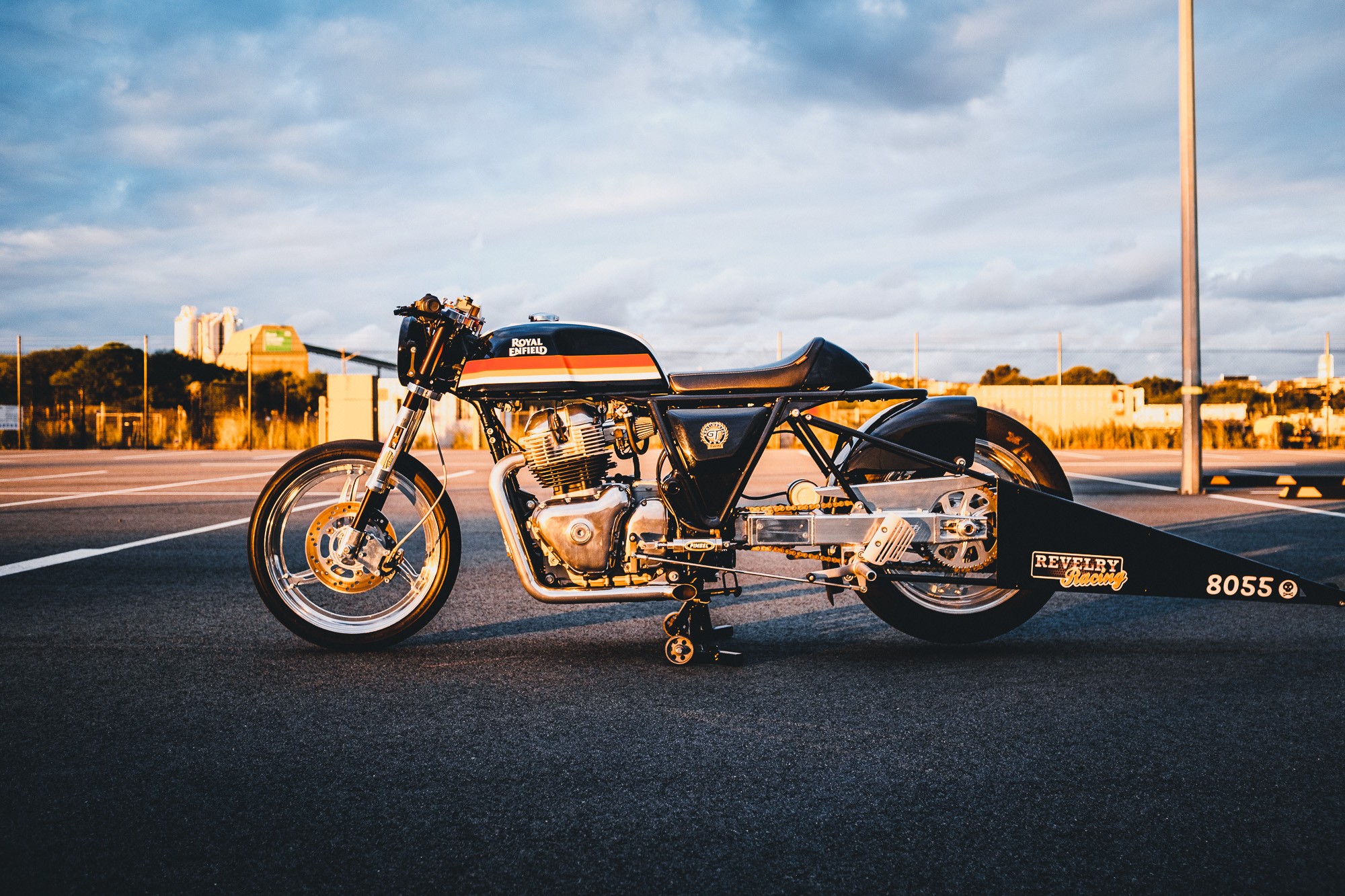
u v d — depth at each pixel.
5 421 24.73
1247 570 2.89
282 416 26.20
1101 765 2.04
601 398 2.91
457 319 3.04
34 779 1.96
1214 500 7.99
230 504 7.86
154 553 5.11
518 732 2.26
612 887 1.52
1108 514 2.91
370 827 1.74
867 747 2.15
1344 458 16.05
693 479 2.87
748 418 2.88
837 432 2.97
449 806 1.83
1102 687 2.62
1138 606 3.80
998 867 1.58
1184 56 8.88
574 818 1.78
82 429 24.64
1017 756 2.09
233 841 1.68
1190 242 8.69
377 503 3.09
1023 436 3.11
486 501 8.15
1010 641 3.21
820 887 1.52
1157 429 22.50
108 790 1.90
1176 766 2.02
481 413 3.00
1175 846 1.66
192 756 2.09
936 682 2.68
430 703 2.49
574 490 2.91
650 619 3.58
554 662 2.93
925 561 3.01
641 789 1.91
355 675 2.77
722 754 2.11
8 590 4.05
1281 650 3.05
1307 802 1.84
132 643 3.15
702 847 1.66
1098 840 1.68
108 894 1.49
